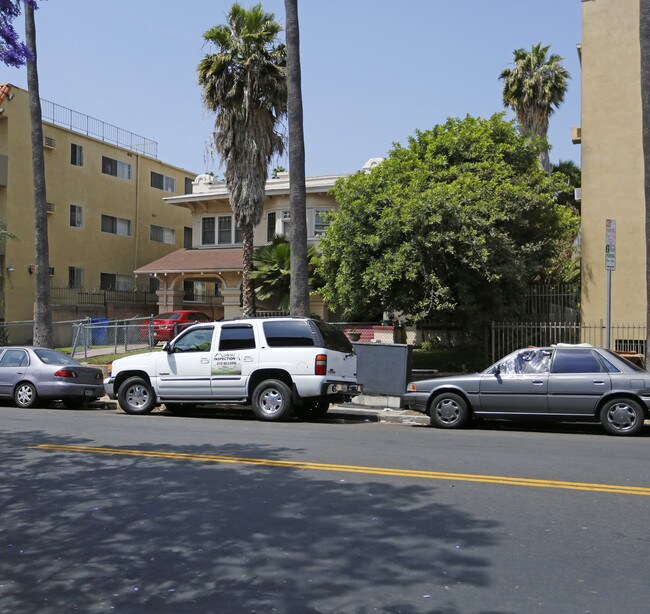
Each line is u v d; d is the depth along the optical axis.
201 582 4.74
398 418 13.59
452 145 18.98
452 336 22.88
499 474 7.83
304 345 13.02
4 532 5.89
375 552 5.25
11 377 15.70
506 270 16.75
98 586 4.72
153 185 40.16
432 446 9.82
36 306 19.05
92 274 35.81
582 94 17.56
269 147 22.14
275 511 6.36
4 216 31.45
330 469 8.11
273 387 12.94
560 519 6.07
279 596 4.48
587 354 11.61
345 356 13.58
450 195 16.53
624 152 17.06
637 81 16.98
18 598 4.55
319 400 13.28
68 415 13.94
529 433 11.57
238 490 7.12
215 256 31.12
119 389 14.38
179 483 7.45
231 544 5.48
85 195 35.47
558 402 11.46
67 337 32.38
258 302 28.31
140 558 5.22
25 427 11.80
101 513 6.38
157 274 31.34
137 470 8.11
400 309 17.72
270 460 8.66
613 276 17.05
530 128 35.03
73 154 34.84
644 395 11.05
